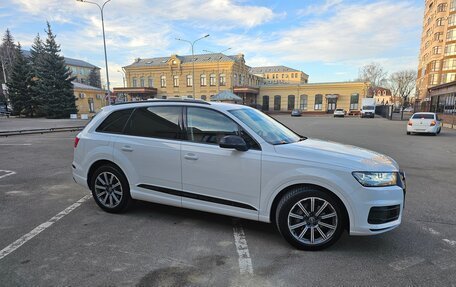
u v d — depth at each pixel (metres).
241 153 3.38
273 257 3.08
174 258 3.05
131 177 4.08
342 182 3.00
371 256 3.09
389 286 2.57
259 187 3.32
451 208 4.59
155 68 57.53
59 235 3.58
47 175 6.70
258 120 3.98
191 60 59.00
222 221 4.02
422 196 5.22
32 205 4.67
